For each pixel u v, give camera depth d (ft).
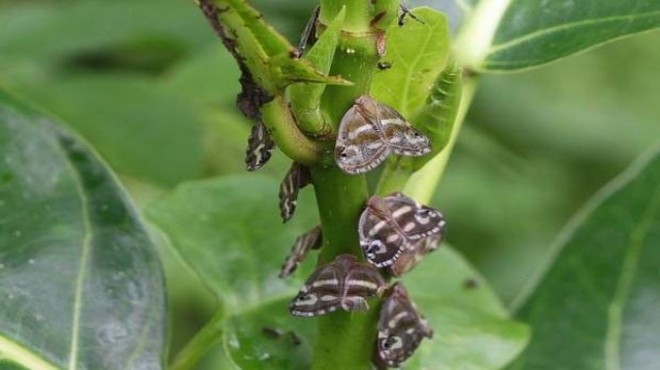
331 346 0.94
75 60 2.11
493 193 2.46
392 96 0.94
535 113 2.54
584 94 2.73
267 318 1.07
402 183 0.93
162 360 1.03
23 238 1.06
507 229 2.44
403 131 0.86
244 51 0.81
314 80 0.81
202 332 1.07
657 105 2.75
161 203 1.17
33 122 1.10
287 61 0.81
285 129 0.85
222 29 0.80
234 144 1.91
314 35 0.86
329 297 0.90
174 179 1.74
